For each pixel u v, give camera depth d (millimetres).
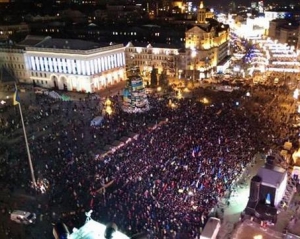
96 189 48656
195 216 42750
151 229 40062
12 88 113250
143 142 64250
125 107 86062
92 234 21219
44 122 80062
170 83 118750
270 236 39469
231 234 39844
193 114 80500
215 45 136125
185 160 55531
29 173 54656
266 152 59375
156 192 47344
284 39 191250
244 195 48656
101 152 60750
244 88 106375
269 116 78688
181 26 175250
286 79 114438
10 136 71438
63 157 59469
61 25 194875
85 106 93250
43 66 119938
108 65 120062
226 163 54875
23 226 42812
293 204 47469
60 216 43719
